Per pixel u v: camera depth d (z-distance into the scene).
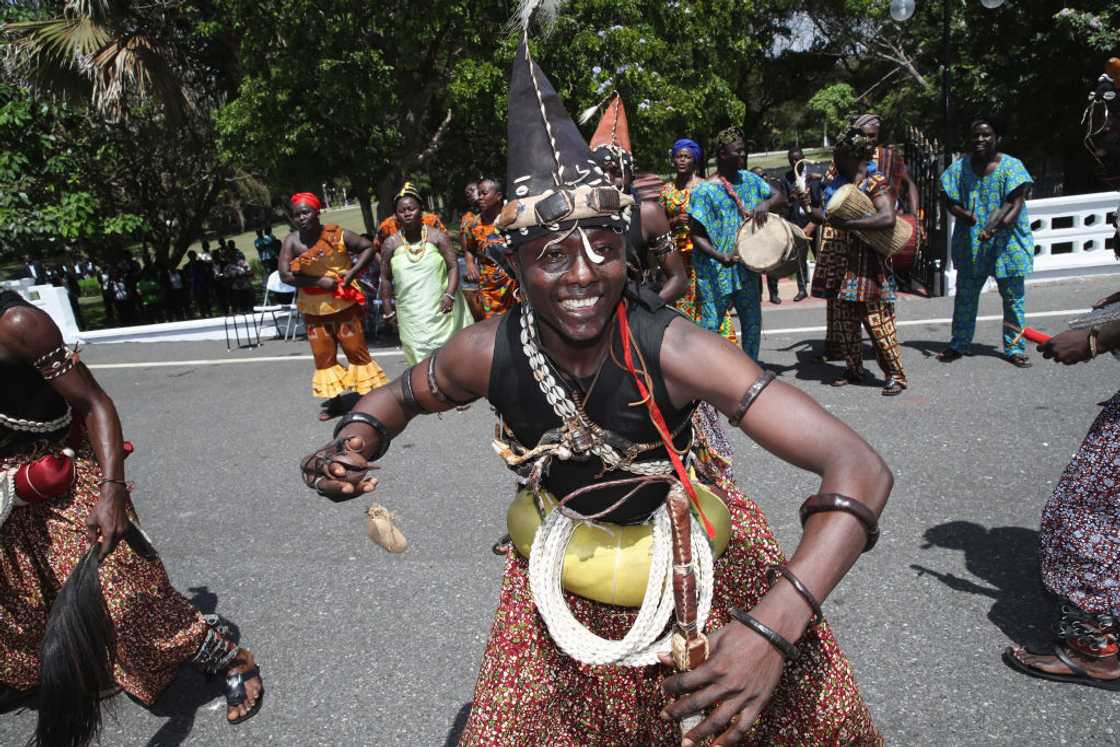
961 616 3.24
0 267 26.09
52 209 15.33
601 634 1.88
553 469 1.76
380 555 4.23
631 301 1.63
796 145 10.20
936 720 2.71
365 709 3.04
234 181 21.81
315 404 7.36
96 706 2.48
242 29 11.58
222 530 4.76
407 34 11.23
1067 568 2.72
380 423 1.80
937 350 7.00
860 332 6.18
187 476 5.79
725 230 5.66
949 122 11.66
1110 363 6.11
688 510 1.61
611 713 1.94
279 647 3.47
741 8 15.65
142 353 10.77
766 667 1.36
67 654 2.39
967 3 16.88
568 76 11.55
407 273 6.51
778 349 7.60
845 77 33.16
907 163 9.65
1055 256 9.09
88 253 20.00
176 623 2.91
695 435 1.89
